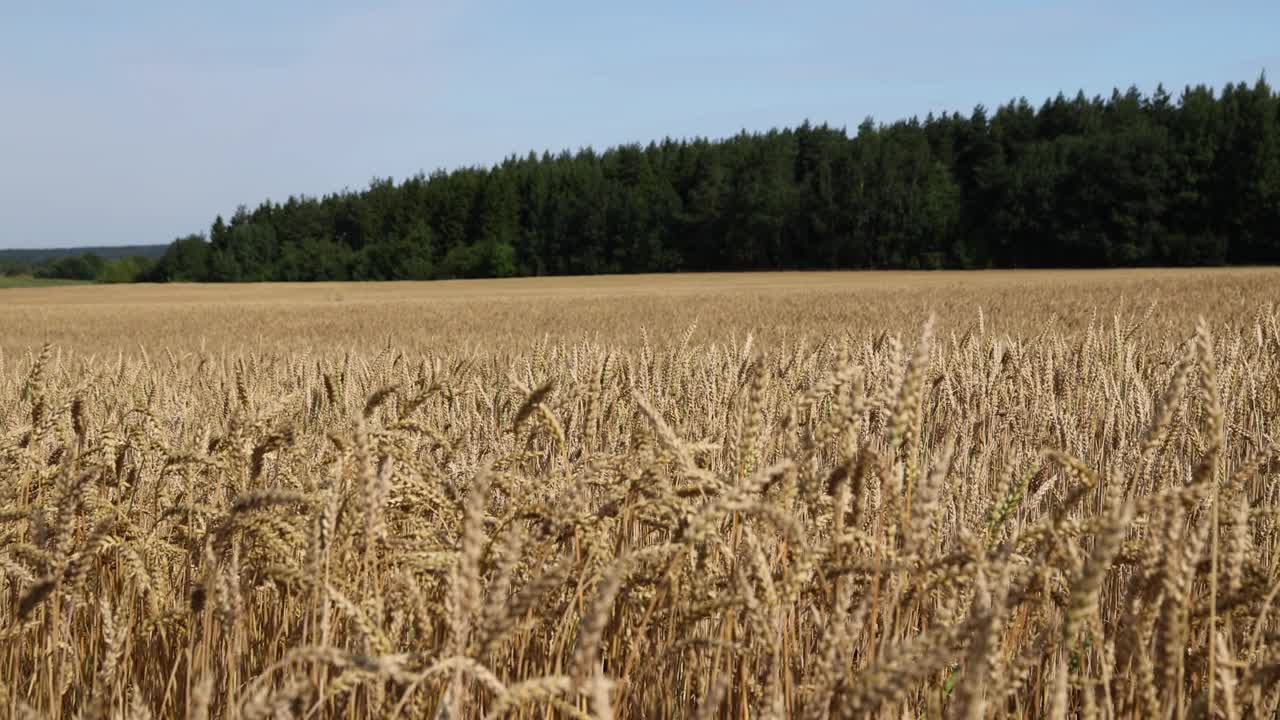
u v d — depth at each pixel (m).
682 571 2.62
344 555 2.50
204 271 139.12
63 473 3.03
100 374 7.40
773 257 109.31
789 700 2.33
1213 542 2.08
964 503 4.12
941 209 100.06
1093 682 2.19
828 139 116.88
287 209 140.25
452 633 1.74
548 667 2.48
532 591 1.64
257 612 3.25
